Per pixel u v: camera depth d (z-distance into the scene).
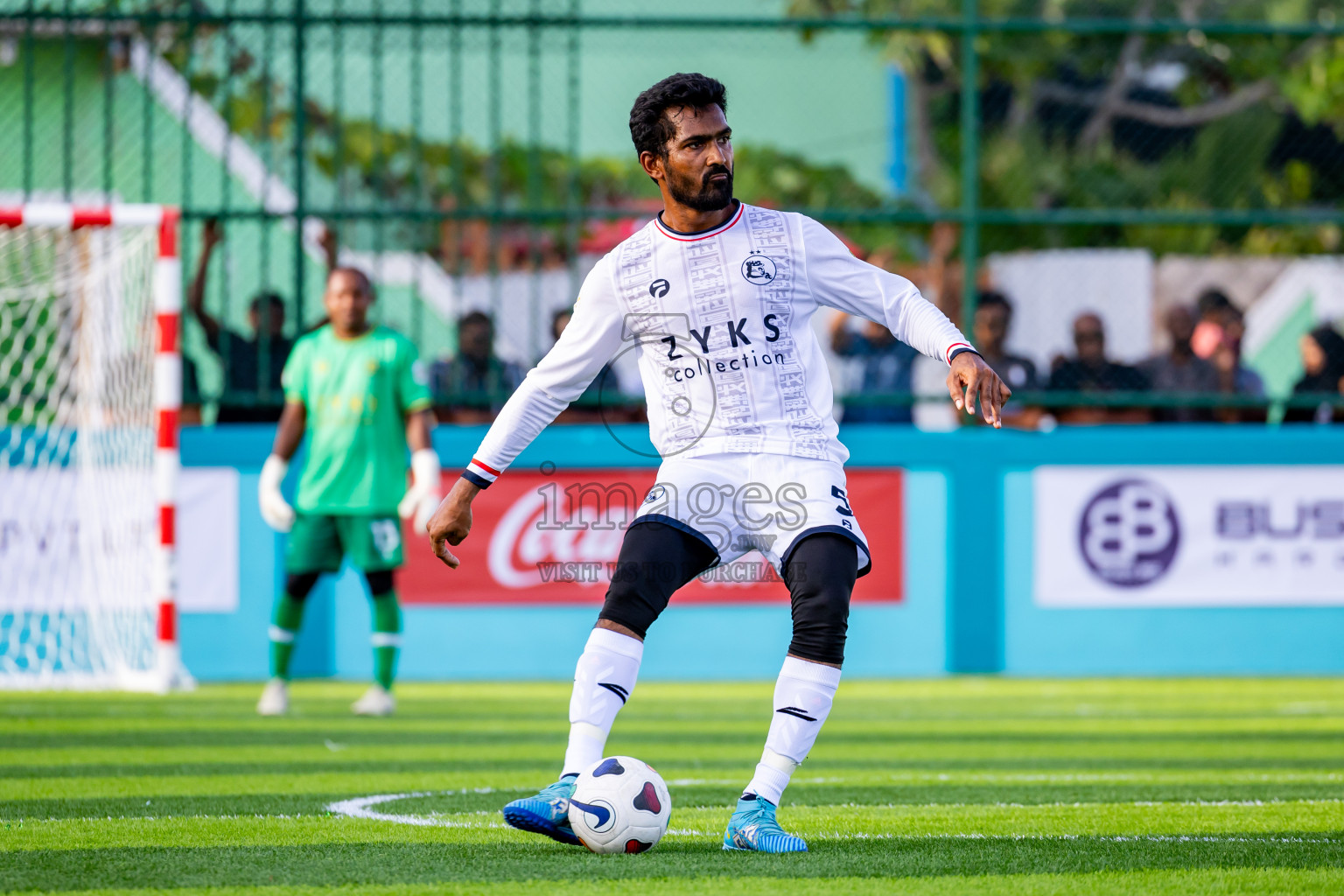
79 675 31.62
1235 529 34.78
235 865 11.57
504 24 34.00
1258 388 36.44
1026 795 16.31
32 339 32.59
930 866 11.41
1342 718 26.45
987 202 54.47
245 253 40.12
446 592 33.88
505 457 12.66
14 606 32.00
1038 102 54.81
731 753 20.91
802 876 10.98
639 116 12.20
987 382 11.59
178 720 24.91
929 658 34.59
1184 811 14.90
